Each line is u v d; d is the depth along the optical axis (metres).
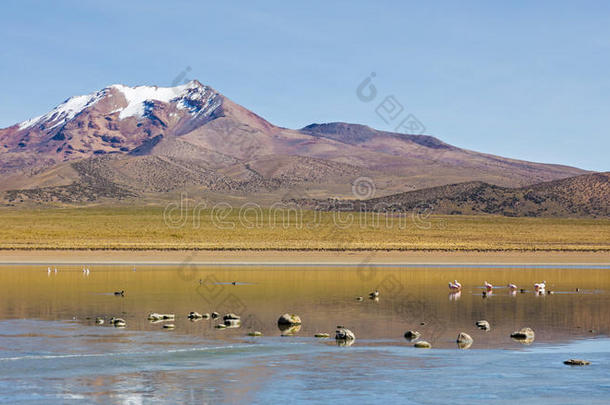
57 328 31.00
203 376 23.16
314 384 22.30
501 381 22.77
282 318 32.78
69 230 118.81
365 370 24.08
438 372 23.81
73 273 58.34
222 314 35.59
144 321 33.12
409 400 20.70
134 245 89.06
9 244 89.62
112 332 30.19
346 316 35.38
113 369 23.92
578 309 38.53
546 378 23.12
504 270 67.06
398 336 30.05
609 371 24.06
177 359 25.39
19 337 28.84
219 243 97.69
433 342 28.73
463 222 147.00
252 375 23.31
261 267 66.88
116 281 51.62
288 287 48.50
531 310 38.06
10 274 56.78
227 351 26.75
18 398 20.53
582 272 65.25
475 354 26.55
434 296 44.28
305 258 77.19
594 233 133.75
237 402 20.38
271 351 26.88
